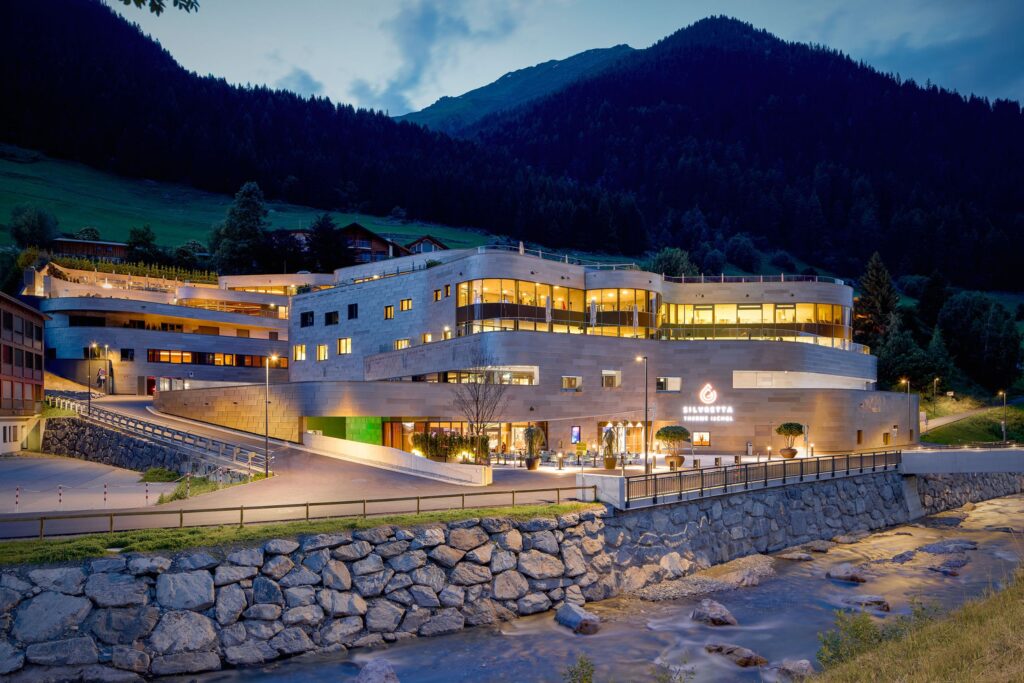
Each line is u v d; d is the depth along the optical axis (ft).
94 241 450.30
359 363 264.93
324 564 77.25
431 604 82.33
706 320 267.39
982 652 48.29
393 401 183.83
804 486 140.36
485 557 87.71
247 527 80.38
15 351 187.93
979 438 313.73
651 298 241.76
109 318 291.79
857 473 154.51
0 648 62.03
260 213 492.54
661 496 108.78
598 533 99.96
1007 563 121.70
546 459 166.40
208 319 312.29
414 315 245.86
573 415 205.05
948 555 126.82
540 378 200.34
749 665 73.46
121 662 65.62
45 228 454.81
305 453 167.53
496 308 217.77
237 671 69.72
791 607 95.14
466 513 91.30
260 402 198.90
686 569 109.60
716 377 216.95
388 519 86.02
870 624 63.72
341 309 274.98
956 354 414.62
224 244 460.96
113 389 275.39
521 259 222.69
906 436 249.75
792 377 237.04
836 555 127.24
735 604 96.27
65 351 276.41
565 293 236.63
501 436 195.21
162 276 385.70
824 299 261.44
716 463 155.43
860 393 220.84
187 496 114.83
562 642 80.28
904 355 364.99
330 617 76.13
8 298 179.83
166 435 173.06
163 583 69.15
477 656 75.72
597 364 210.38
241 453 159.22
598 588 96.78
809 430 208.13
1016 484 220.43
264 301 348.18
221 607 71.00
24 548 69.21
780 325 261.03
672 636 83.05
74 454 188.24
